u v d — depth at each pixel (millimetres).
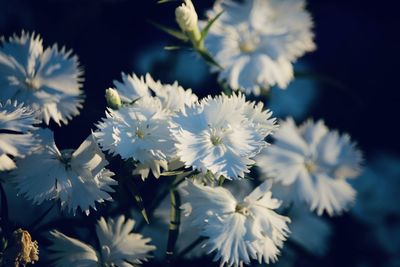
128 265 374
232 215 353
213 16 418
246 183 409
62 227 374
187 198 357
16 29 510
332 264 481
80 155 354
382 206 509
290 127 433
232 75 406
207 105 350
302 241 440
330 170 431
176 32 385
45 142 357
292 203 415
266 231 354
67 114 380
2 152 344
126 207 378
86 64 508
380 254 498
